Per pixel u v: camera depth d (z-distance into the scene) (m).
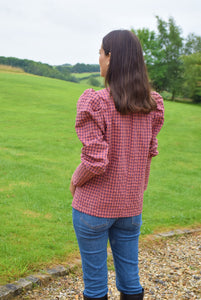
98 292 1.69
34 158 9.84
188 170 10.12
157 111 1.71
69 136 14.16
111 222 1.61
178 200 6.58
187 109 27.28
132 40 1.62
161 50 59.28
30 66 74.81
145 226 4.80
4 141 12.13
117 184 1.56
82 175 1.52
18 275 2.90
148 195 6.82
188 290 2.97
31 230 4.20
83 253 1.67
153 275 3.27
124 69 1.57
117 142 1.55
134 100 1.55
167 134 16.62
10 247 3.55
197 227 5.01
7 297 2.60
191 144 14.72
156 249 4.02
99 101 1.52
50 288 2.85
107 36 1.66
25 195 5.96
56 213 5.10
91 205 1.57
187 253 3.93
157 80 60.06
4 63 72.25
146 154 1.65
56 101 25.56
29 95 27.45
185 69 57.91
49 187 6.76
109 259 3.51
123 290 1.79
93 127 1.50
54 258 3.38
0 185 6.59
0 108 20.55
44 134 14.20
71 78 78.94
